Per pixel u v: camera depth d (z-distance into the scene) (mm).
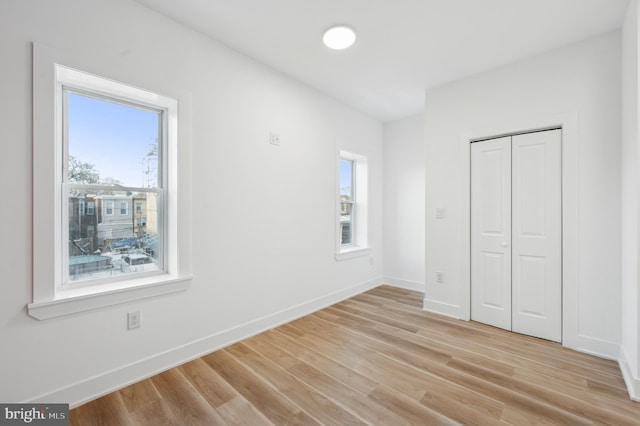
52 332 1620
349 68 2850
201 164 2281
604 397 1751
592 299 2289
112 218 2008
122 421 1563
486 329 2773
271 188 2838
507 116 2729
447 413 1618
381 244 4484
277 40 2383
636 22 1720
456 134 3068
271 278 2840
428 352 2320
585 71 2334
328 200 3508
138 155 2123
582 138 2338
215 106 2373
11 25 1495
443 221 3174
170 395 1783
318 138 3359
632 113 1820
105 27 1794
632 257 1845
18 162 1520
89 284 1875
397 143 4367
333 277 3588
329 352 2328
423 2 1942
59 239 1777
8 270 1495
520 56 2604
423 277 4094
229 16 2088
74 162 1848
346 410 1649
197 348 2254
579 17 2080
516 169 2697
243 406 1682
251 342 2510
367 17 2098
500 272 2791
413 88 3279
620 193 2170
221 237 2422
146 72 1965
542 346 2418
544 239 2543
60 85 1791
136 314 1936
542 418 1575
